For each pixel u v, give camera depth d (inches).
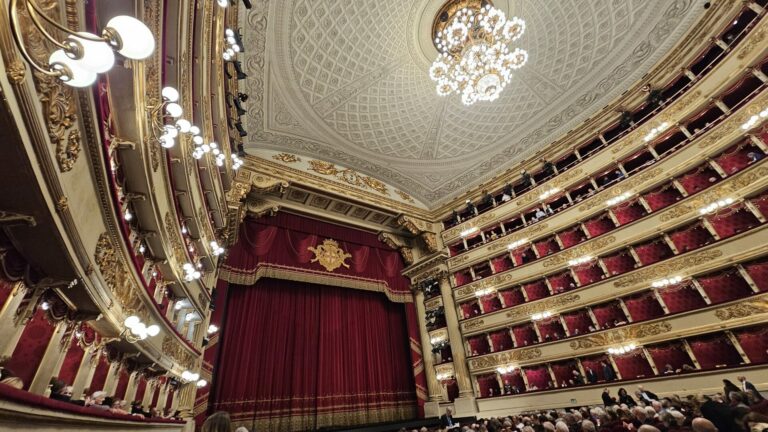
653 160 373.7
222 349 388.2
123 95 121.2
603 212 408.5
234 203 378.9
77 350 142.2
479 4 365.7
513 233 483.2
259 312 434.9
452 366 484.1
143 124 132.0
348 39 374.3
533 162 494.3
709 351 306.2
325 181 482.9
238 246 427.2
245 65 361.1
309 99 415.2
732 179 312.0
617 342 357.1
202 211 257.4
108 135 125.6
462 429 255.4
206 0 188.7
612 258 390.0
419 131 484.7
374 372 482.9
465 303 512.4
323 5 342.3
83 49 57.5
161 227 175.8
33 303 105.8
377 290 525.7
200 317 293.9
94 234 110.7
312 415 409.4
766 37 293.1
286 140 458.9
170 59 159.6
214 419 69.6
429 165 537.3
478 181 554.3
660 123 375.6
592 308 390.3
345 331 489.7
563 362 398.3
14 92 63.6
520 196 494.6
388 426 412.8
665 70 376.2
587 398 360.5
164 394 245.0
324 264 488.1
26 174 73.1
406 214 557.3
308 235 496.4
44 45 72.1
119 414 134.0
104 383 164.9
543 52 394.0
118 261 132.5
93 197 106.6
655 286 344.8
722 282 311.4
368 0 350.6
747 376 275.1
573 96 431.8
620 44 377.4
